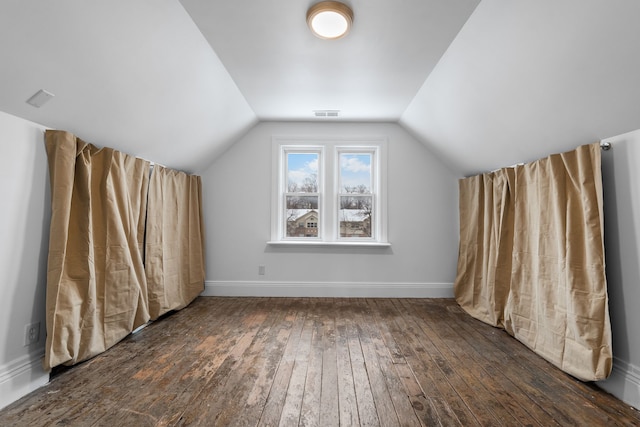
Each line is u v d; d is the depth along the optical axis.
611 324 1.87
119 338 2.38
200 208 3.79
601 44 1.39
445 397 1.76
